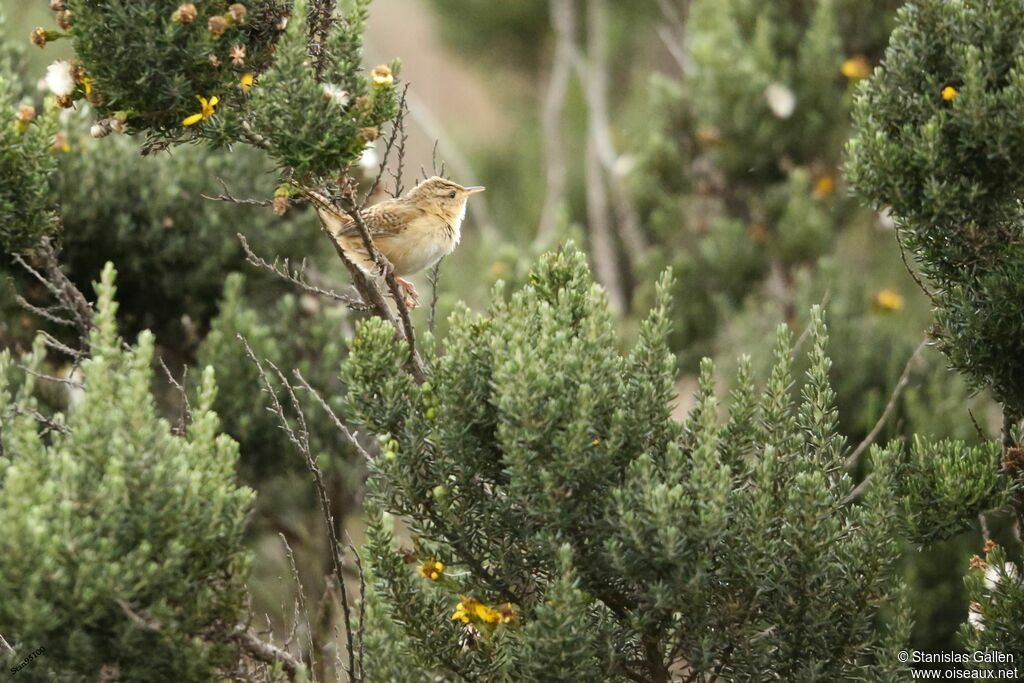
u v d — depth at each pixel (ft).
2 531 24.08
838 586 29.22
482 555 29.73
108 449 25.73
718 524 27.27
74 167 46.91
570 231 56.34
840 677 29.45
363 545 31.27
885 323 57.52
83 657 25.31
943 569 47.96
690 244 67.26
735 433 29.91
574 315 31.27
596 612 29.45
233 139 29.96
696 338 65.16
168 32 28.63
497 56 97.35
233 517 26.78
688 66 73.51
